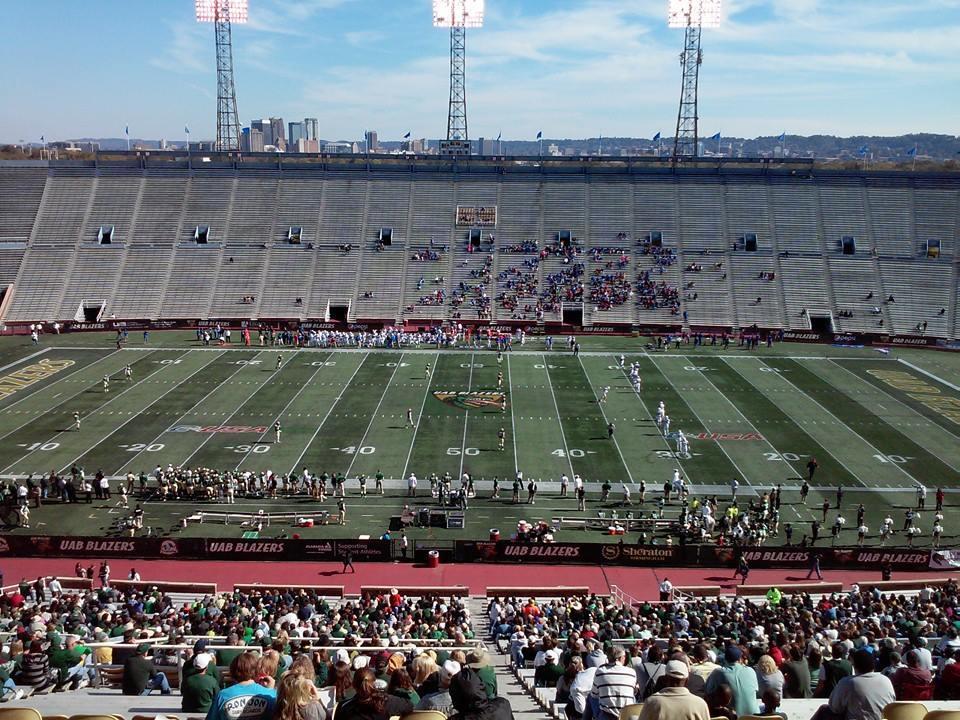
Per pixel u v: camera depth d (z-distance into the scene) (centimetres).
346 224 9875
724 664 1246
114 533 4088
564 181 10288
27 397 6206
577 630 2430
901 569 3800
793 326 8694
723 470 4894
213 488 4478
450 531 4153
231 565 3838
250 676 1009
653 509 4378
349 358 7475
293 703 918
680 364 7369
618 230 9775
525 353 7731
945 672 1312
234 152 10838
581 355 7675
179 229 9769
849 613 2731
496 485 4500
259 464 4903
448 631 2444
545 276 9262
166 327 8700
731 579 3728
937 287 8925
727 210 9875
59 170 10181
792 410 6041
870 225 9575
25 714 1059
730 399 6294
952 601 2981
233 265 9431
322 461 4972
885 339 8288
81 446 5184
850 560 3816
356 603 3169
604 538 4084
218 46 11700
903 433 5569
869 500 4506
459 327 8469
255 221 9881
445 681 1138
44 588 3284
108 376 6788
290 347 7881
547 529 4041
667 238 9656
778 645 1991
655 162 10894
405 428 5562
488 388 6512
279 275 9344
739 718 1069
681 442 5206
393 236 9750
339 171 10381
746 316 8781
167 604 2920
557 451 5175
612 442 5334
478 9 11031
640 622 2633
